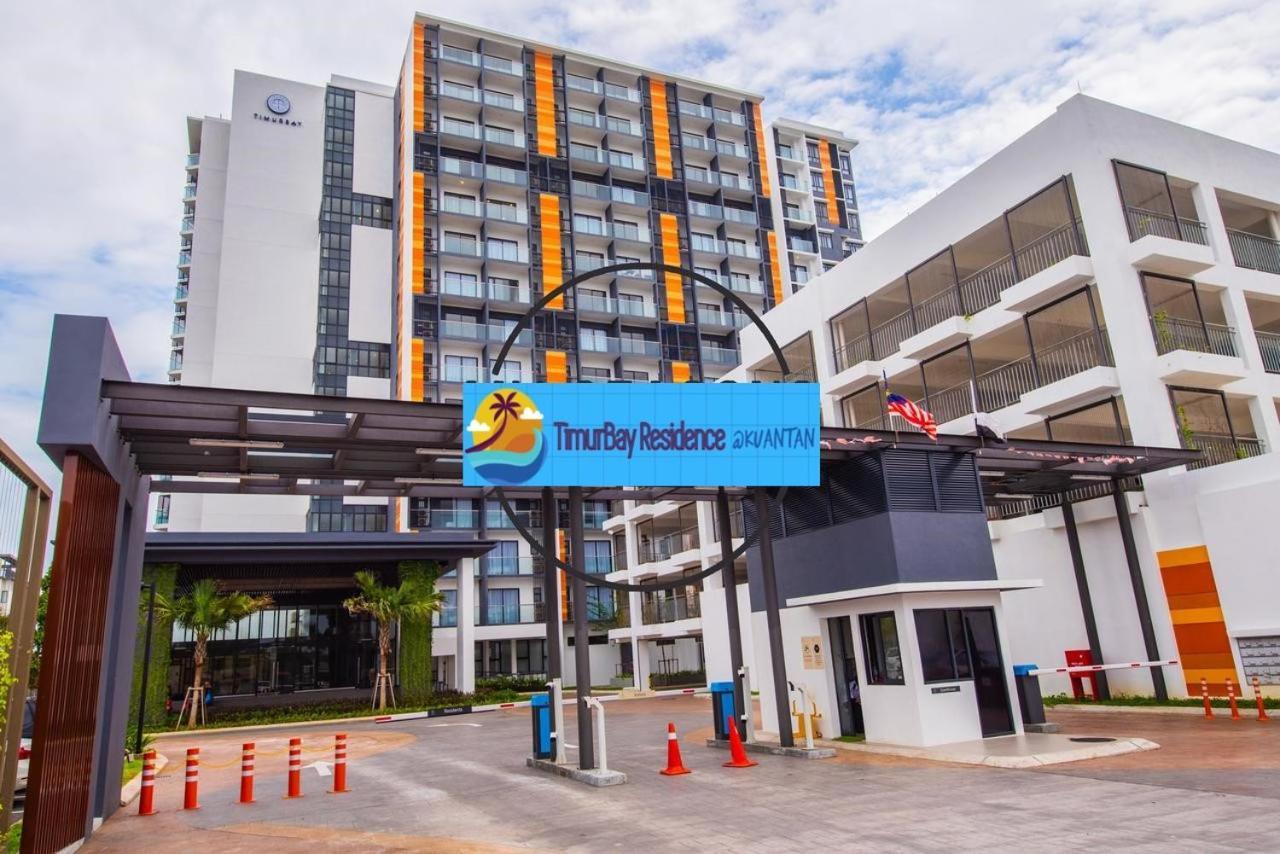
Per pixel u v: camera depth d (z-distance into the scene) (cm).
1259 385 2166
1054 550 2089
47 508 929
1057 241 2444
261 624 3522
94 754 977
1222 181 2362
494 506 5431
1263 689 1659
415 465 1430
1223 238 2291
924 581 1444
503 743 1889
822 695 1531
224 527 5450
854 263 3017
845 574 1534
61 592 813
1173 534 1864
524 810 1020
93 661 955
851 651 1508
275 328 5894
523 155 6012
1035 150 2336
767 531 1401
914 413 1519
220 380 5688
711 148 6712
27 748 1177
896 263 2822
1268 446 2128
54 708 802
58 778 820
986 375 2544
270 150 6219
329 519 5359
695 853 755
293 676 3506
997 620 1441
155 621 2786
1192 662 1794
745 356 3569
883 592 1353
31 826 745
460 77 6050
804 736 1477
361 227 5981
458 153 5906
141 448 1203
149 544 2855
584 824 912
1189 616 1808
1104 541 1986
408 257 5409
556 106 6212
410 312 5294
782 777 1141
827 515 1597
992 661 1419
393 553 3238
